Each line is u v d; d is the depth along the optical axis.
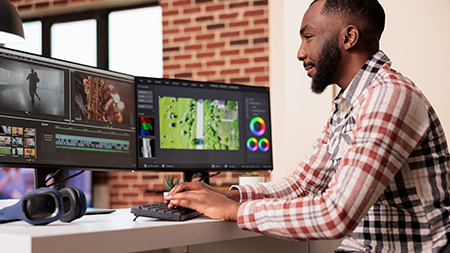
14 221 1.16
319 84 1.42
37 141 1.49
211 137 1.99
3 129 1.40
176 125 1.92
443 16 2.86
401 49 2.93
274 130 3.65
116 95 1.77
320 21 1.39
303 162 1.63
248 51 4.23
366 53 1.38
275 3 3.82
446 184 1.24
